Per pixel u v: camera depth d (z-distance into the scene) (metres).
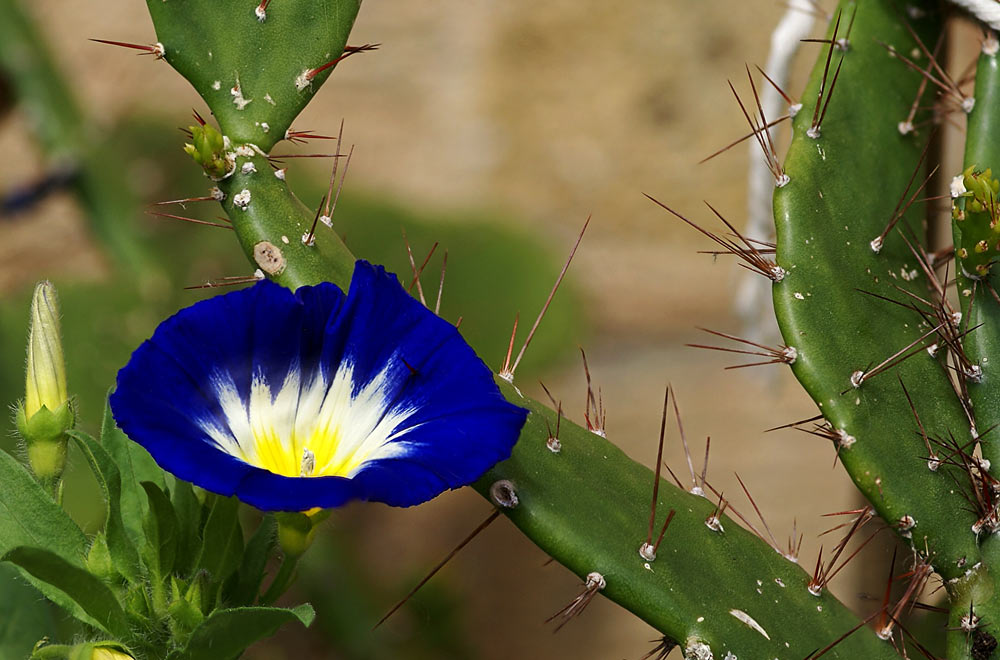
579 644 0.74
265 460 0.34
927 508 0.37
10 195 0.71
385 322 0.35
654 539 0.36
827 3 0.56
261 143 0.36
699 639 0.35
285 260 0.36
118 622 0.35
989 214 0.37
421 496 0.34
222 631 0.34
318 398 0.35
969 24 0.40
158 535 0.35
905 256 0.39
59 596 0.35
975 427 0.38
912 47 0.40
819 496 0.75
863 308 0.38
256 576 0.35
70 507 0.52
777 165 0.38
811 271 0.38
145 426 0.33
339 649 0.67
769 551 0.37
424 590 0.76
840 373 0.37
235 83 0.36
